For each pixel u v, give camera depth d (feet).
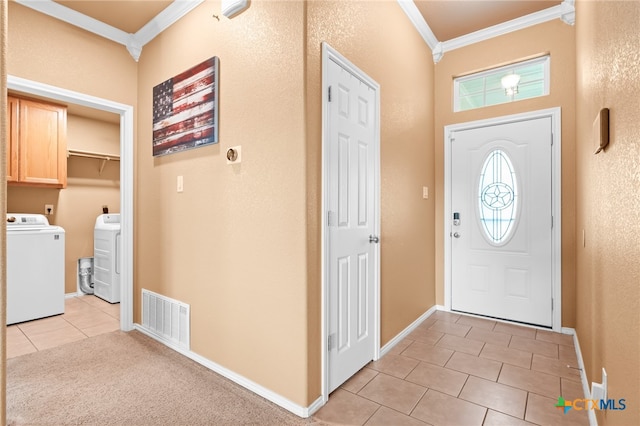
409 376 6.68
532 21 9.53
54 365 7.25
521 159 9.80
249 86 6.31
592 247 5.58
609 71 4.16
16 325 9.99
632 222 3.14
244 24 6.42
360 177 7.00
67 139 13.39
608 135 4.22
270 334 5.92
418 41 9.89
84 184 13.96
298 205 5.51
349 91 6.63
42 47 7.74
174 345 8.06
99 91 8.71
